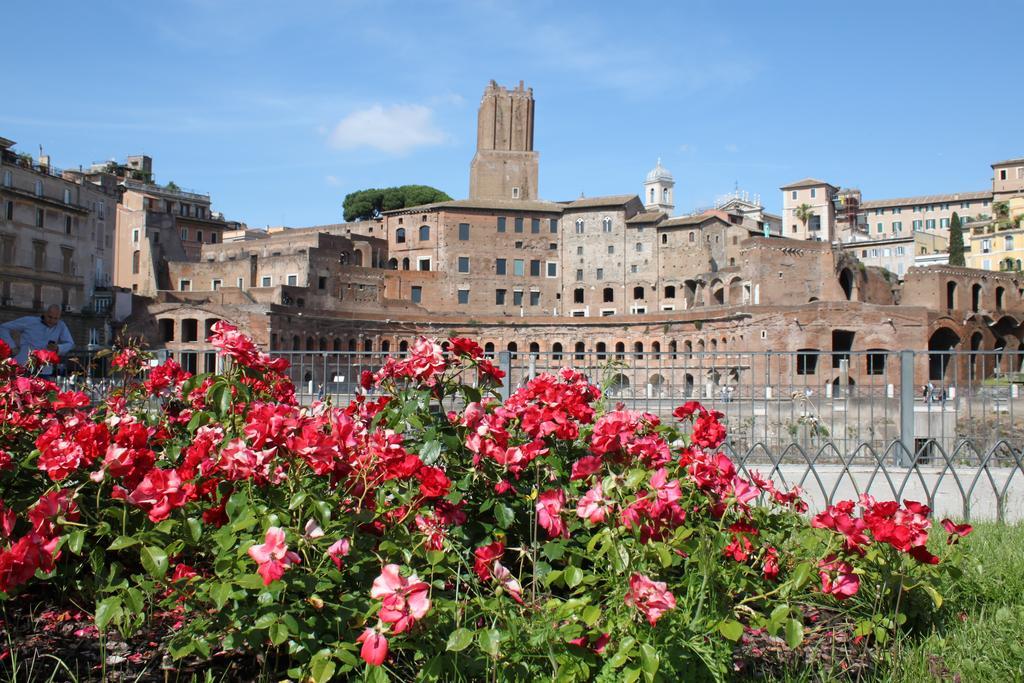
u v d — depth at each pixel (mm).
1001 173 135250
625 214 101812
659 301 99250
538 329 90812
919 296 80812
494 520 7141
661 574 5922
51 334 15891
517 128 111625
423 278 98750
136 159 125625
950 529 7000
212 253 101188
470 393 7660
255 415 6496
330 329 80938
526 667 5320
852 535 5953
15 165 70125
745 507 6727
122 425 6297
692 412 8305
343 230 107812
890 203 153625
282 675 5730
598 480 6754
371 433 7664
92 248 81375
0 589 5105
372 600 5438
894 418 26703
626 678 4969
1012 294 85812
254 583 4949
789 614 5703
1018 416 28000
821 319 70938
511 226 102688
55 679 5680
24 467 7379
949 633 6652
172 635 6332
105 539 6855
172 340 77375
